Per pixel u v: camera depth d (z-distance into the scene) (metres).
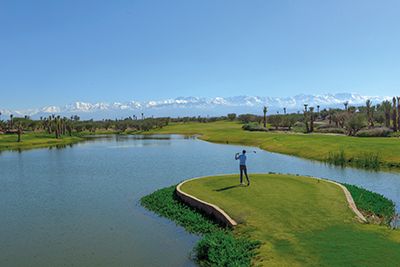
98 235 20.73
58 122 132.00
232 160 57.06
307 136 81.69
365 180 36.50
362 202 23.95
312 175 40.38
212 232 19.77
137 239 19.86
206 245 16.95
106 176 42.84
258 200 22.80
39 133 144.38
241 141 93.44
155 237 20.11
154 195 29.52
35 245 19.30
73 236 20.64
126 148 85.00
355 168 45.22
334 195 23.77
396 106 90.44
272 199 22.91
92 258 17.33
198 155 65.62
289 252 15.04
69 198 30.83
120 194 31.95
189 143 97.75
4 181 40.88
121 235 20.62
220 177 31.81
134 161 57.88
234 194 24.78
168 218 23.77
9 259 17.44
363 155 50.19
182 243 19.02
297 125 136.00
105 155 69.12
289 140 75.25
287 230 17.62
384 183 34.75
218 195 24.95
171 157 62.97
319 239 16.14
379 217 22.09
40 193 33.41
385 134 79.19
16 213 26.12
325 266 13.42
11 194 33.19
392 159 46.72
